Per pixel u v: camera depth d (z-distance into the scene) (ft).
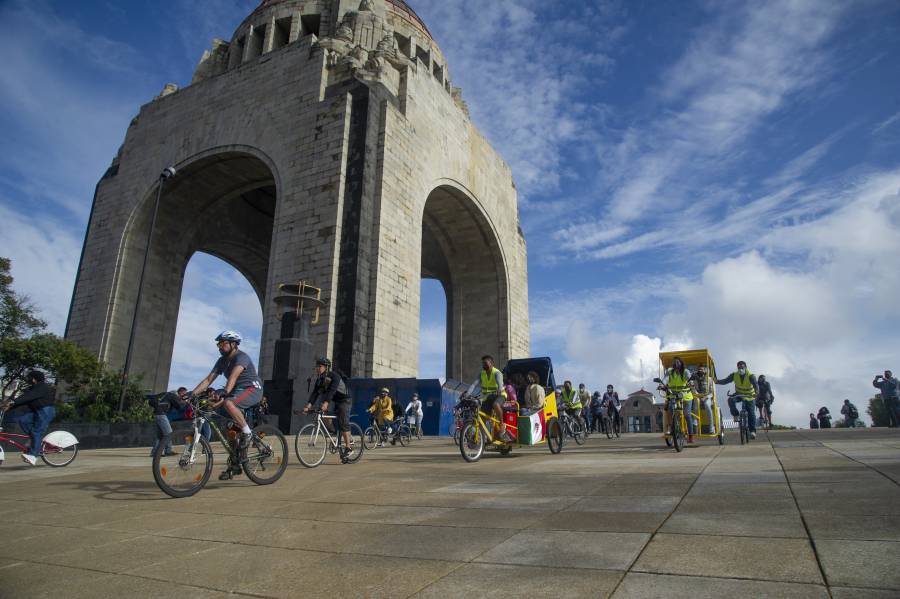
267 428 22.77
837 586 8.05
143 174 106.01
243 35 124.26
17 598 9.63
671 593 8.25
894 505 12.86
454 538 12.43
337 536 13.16
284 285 72.54
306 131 87.45
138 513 16.92
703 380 38.09
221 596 9.38
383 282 80.18
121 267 100.73
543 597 8.43
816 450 28.12
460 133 113.70
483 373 33.35
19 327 92.58
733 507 13.85
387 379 73.26
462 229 124.57
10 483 25.39
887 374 68.69
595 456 31.96
